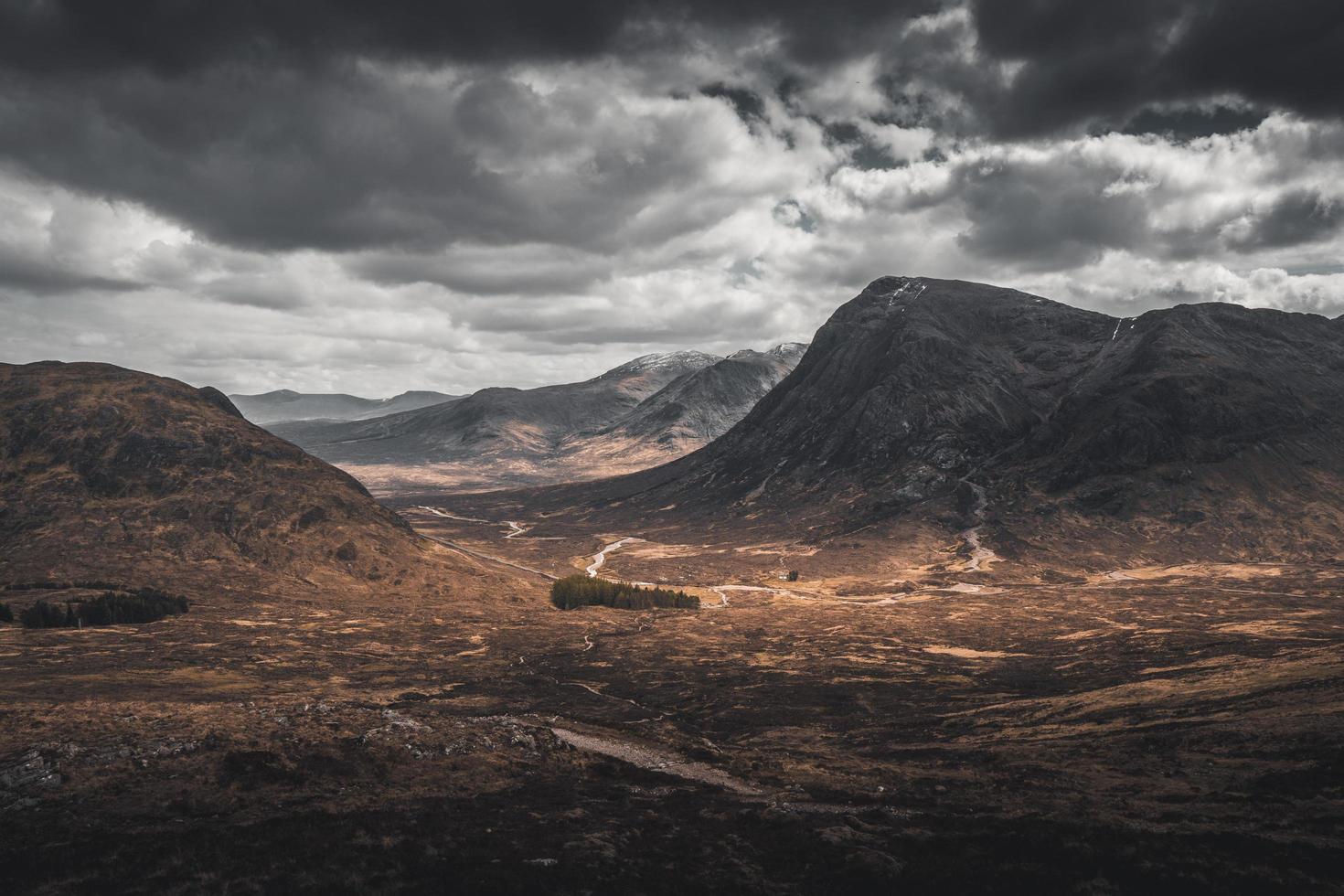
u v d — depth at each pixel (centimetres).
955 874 4709
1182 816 5744
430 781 6900
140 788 6169
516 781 7169
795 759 8956
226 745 7038
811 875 4862
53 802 5850
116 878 4522
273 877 4534
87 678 13675
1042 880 4594
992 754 8638
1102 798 6469
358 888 4419
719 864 5053
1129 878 4559
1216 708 9319
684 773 8094
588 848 5191
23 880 4475
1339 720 7694
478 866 4800
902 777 7775
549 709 12356
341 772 6856
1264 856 4784
